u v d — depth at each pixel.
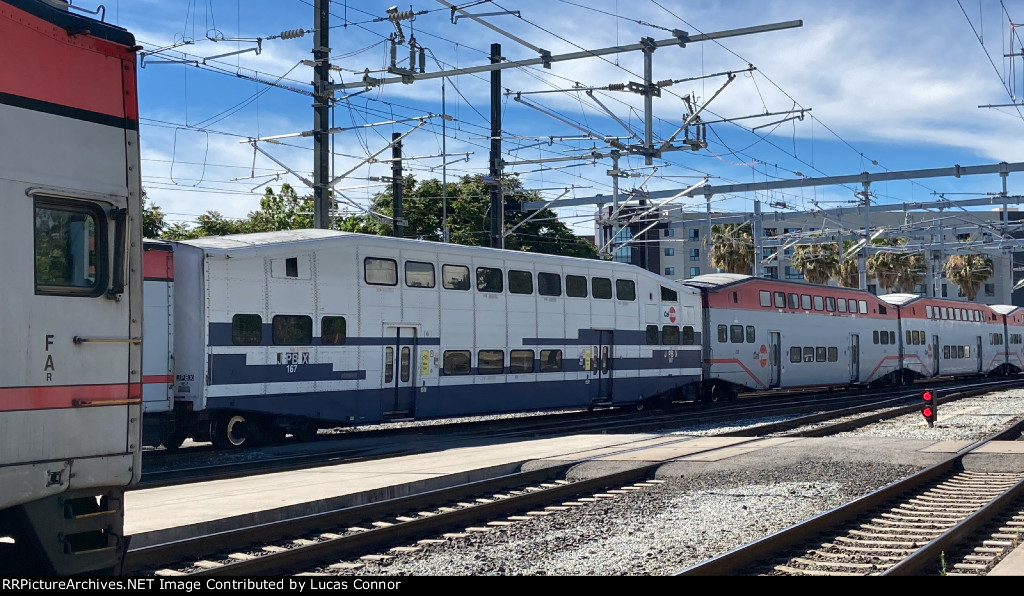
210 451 17.88
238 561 8.28
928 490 12.75
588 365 25.77
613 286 26.92
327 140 25.27
